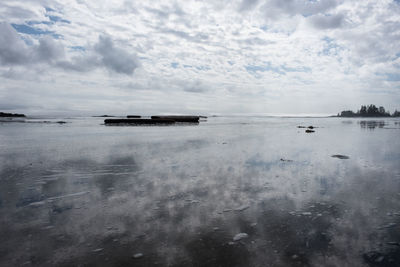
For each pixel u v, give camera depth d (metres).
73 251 2.38
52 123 34.94
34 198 3.90
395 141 12.49
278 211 3.35
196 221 3.04
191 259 2.24
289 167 6.15
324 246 2.46
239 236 2.66
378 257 2.27
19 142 11.56
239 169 5.90
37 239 2.61
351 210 3.37
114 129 22.45
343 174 5.43
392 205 3.54
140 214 3.26
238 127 27.67
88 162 6.71
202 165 6.36
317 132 19.56
